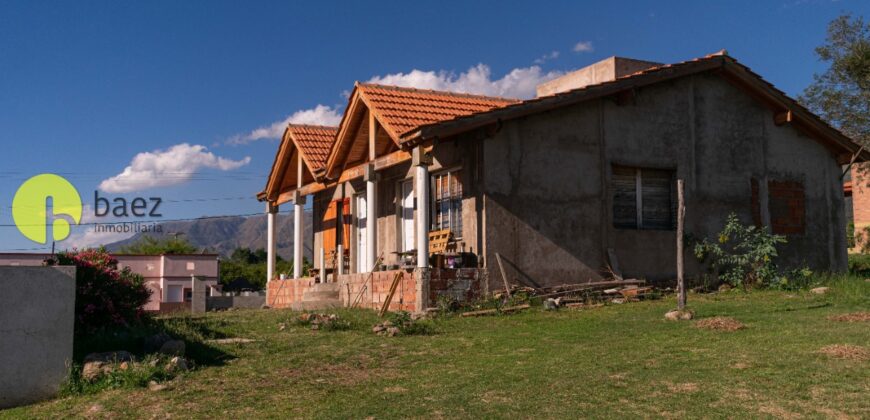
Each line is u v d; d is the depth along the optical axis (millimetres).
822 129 19641
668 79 17766
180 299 48562
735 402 7047
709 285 17609
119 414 7551
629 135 17328
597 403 7227
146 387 8492
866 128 29797
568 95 16094
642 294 15719
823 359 8484
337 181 19156
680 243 12562
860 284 16578
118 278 11961
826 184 20031
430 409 7277
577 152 16578
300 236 21969
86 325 11125
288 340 11484
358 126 18078
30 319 8359
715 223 18203
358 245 20906
